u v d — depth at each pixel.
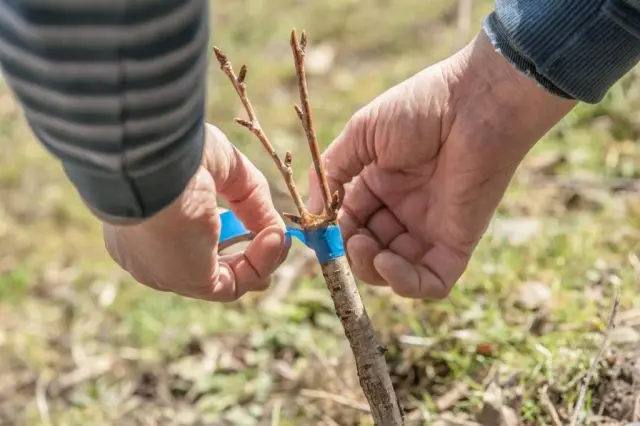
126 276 2.95
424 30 4.07
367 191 1.71
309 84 3.90
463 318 2.06
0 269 3.14
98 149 0.90
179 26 0.85
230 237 1.41
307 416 2.06
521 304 2.09
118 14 0.81
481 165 1.58
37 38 0.82
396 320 2.16
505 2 1.47
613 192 2.63
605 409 1.75
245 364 2.35
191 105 0.93
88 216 3.37
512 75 1.53
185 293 1.33
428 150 1.63
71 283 2.99
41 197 3.53
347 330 1.35
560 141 2.92
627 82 3.05
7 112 4.18
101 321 2.76
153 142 0.92
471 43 1.60
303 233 1.35
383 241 1.72
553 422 1.72
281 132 3.51
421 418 1.86
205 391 2.31
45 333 2.77
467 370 1.93
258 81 3.96
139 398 2.38
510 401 1.78
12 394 2.54
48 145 0.95
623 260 2.22
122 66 0.84
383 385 1.36
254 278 1.41
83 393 2.47
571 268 2.20
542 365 1.82
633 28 1.38
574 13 1.40
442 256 1.68
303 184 3.09
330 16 4.40
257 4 4.70
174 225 1.17
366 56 4.01
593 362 1.64
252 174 1.38
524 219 2.55
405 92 1.61
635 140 2.87
